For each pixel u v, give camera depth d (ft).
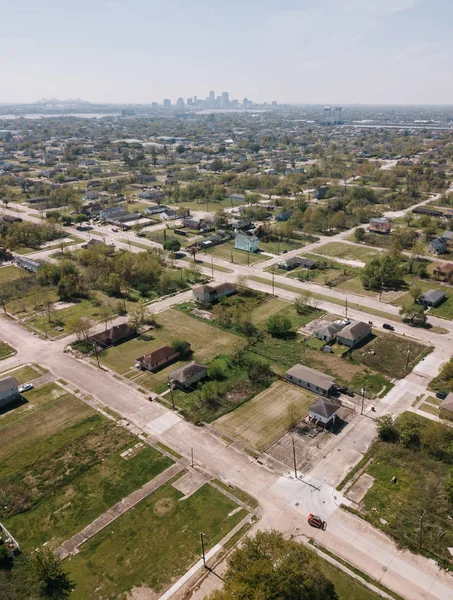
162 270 474.08
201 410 263.29
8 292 433.89
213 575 169.48
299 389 281.95
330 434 242.99
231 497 204.23
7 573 173.68
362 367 303.27
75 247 564.30
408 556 176.45
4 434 248.73
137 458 228.43
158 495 206.08
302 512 196.54
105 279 447.01
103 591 165.58
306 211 638.53
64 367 312.29
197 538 184.75
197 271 453.99
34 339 351.67
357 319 367.86
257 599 136.46
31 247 570.05
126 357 321.93
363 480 212.64
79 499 205.36
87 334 351.67
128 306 403.75
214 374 290.76
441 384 280.92
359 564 173.68
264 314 380.37
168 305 403.75
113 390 285.02
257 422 253.24
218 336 347.36
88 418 259.80
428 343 330.34
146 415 261.24
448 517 192.13
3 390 272.51
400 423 238.27
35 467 224.94
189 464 223.92
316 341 334.85
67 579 170.19
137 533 187.93
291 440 239.09
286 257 515.50
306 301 388.57
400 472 216.54
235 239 567.18
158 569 172.86
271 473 217.77
